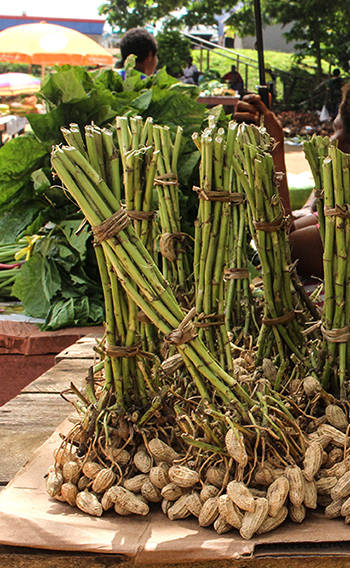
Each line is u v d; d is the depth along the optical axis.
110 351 1.01
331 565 0.91
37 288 2.08
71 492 1.00
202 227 1.01
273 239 1.09
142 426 1.03
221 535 0.93
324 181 1.02
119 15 17.31
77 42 7.38
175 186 1.25
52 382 1.44
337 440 1.01
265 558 0.90
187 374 1.13
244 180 1.09
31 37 7.28
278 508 0.93
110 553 0.92
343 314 1.06
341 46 14.72
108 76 2.45
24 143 2.03
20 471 1.08
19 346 1.89
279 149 1.46
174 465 0.99
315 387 1.05
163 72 2.48
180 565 0.92
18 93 6.75
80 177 0.91
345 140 1.57
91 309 2.01
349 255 1.04
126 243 0.92
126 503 0.97
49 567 0.94
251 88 14.70
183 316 0.96
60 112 2.03
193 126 2.19
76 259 2.07
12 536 0.94
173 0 15.55
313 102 13.28
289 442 0.99
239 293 1.28
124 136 0.99
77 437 1.05
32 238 2.28
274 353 1.19
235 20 15.05
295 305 1.19
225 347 1.04
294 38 14.72
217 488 0.97
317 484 0.98
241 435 0.96
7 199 2.18
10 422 1.28
